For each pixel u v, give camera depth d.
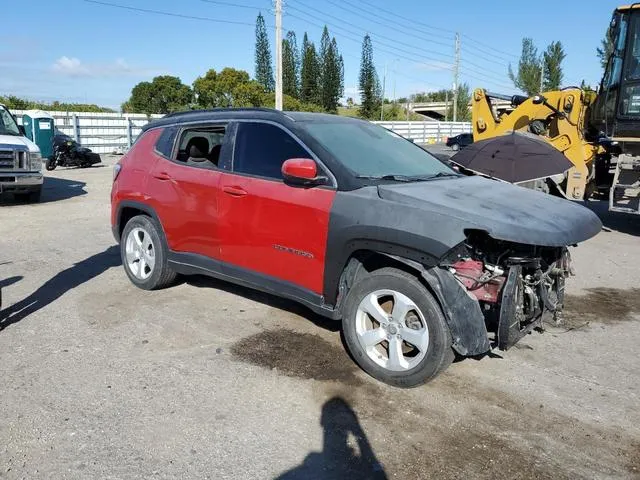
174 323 4.90
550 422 3.46
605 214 11.74
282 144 4.54
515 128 12.54
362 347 3.98
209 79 46.78
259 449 3.12
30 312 5.11
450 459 3.06
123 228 6.12
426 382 3.77
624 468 3.02
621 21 9.48
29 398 3.59
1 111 12.61
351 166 4.25
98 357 4.21
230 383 3.85
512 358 4.38
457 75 59.66
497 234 3.41
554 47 46.28
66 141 19.80
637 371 4.21
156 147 5.64
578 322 5.23
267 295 5.68
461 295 3.54
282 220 4.34
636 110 9.24
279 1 29.55
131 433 3.23
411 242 3.58
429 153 5.40
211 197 4.88
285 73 64.50
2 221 9.76
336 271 4.06
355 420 3.43
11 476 2.84
